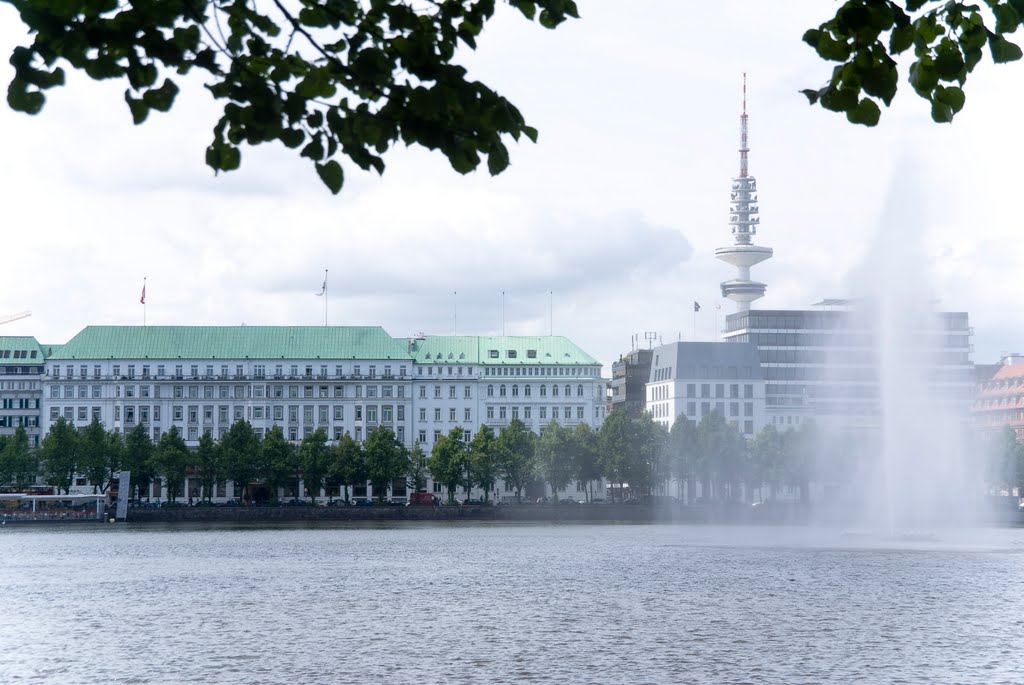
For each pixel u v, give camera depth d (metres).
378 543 188.38
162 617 95.62
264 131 15.71
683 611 97.38
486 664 73.19
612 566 141.00
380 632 86.44
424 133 15.80
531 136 16.25
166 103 15.43
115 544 188.38
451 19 16.31
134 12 14.93
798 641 81.56
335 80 15.77
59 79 14.91
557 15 16.61
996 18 16.27
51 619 94.88
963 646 79.56
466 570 136.62
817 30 16.34
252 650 78.88
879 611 97.06
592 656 75.81
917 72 16.53
